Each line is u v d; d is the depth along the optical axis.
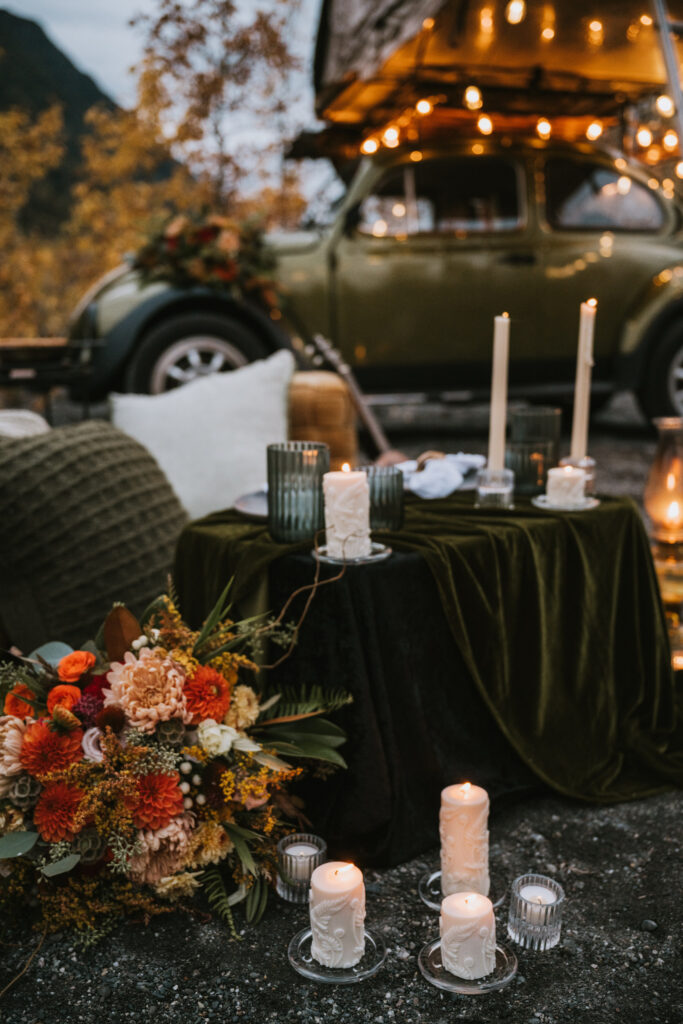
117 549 2.47
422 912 1.76
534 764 2.13
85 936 1.67
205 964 1.62
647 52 3.84
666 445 2.80
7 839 1.64
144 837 1.65
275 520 1.98
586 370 2.41
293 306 5.28
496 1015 1.48
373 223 5.41
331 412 3.56
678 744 2.38
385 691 1.85
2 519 2.32
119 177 9.03
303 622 1.88
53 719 1.69
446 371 5.63
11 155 9.55
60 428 2.59
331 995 1.53
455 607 1.93
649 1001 1.50
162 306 4.97
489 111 4.71
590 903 1.78
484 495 2.30
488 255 5.56
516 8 3.38
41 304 10.00
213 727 1.70
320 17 4.90
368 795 1.84
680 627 2.80
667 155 3.96
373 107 5.16
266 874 1.78
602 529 2.25
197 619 2.19
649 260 5.80
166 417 3.27
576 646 2.21
